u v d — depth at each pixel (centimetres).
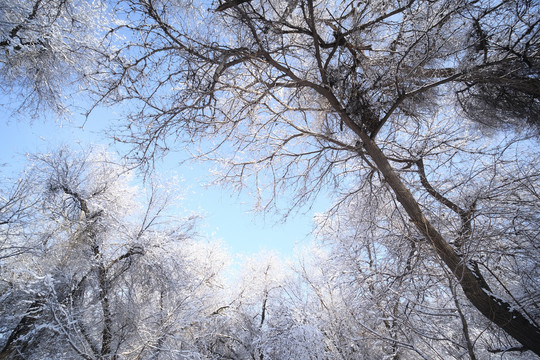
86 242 827
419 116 612
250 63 532
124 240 884
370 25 513
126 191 987
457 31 467
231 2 434
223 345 1153
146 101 486
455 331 578
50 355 667
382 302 562
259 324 1238
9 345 651
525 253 481
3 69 550
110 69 482
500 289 569
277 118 636
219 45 491
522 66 450
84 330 716
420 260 512
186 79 497
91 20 564
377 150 521
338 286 759
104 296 773
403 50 515
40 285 673
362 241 695
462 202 573
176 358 816
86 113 489
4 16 495
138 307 796
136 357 758
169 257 903
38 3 517
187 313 894
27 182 754
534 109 505
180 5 482
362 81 555
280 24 505
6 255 681
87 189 905
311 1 462
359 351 762
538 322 449
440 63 516
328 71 555
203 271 1061
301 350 936
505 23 442
